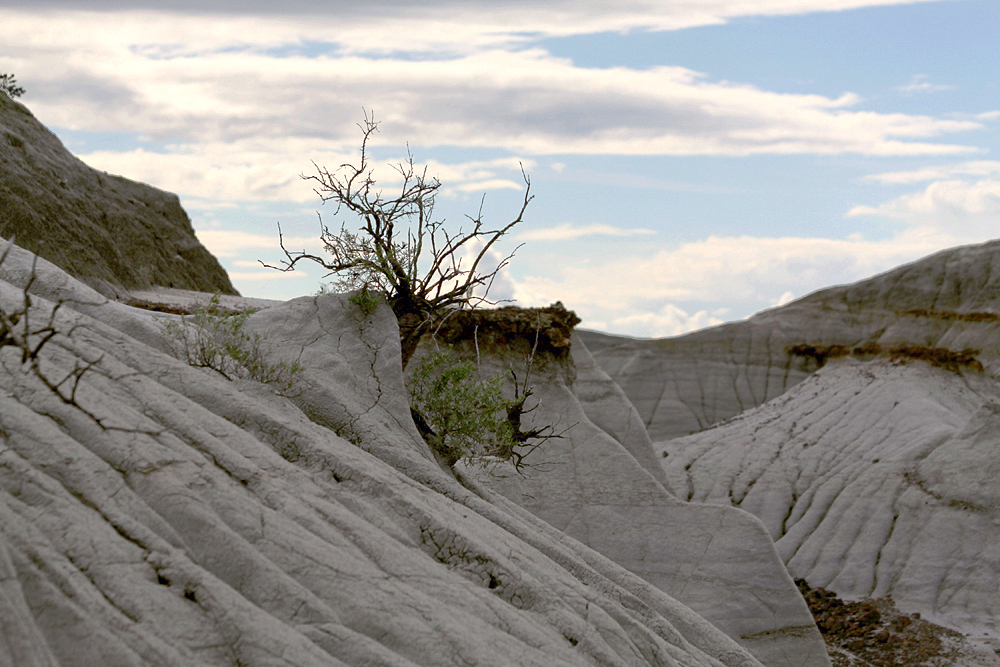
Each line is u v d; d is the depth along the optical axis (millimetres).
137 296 26359
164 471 6098
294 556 6023
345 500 7777
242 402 8680
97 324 8836
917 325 84562
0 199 24891
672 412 78438
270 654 4879
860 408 54406
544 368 18750
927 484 41344
